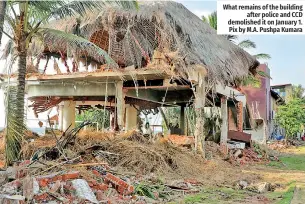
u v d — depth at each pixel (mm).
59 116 18594
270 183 10062
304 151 27969
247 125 29547
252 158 18500
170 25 12805
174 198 8062
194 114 15000
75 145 10742
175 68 12305
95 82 14477
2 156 11031
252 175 12344
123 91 14367
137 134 12617
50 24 14336
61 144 10289
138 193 7949
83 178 7648
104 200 6953
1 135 11812
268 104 40312
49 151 9828
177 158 11891
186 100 17547
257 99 38156
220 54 14922
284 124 36188
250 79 23562
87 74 13242
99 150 10875
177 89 16281
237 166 15234
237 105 21094
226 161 15586
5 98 9734
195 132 14219
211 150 16062
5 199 5879
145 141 12531
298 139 46719
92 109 21172
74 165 8430
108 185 7820
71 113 16953
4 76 11734
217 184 10125
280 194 9023
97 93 14898
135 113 18750
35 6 9859
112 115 19859
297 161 19359
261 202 8016
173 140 14633
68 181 7133
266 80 38375
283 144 33531
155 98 17203
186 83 14281
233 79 15742
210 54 13984
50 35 10078
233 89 18500
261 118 35719
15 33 9844
